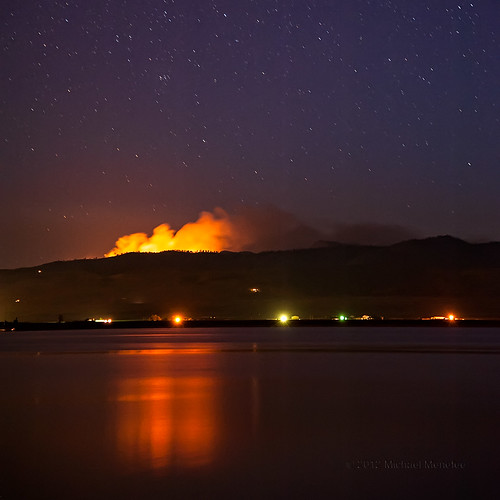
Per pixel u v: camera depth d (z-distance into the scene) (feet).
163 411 71.41
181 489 42.57
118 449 53.01
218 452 51.83
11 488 42.98
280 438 56.90
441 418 66.59
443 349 181.68
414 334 309.22
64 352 176.45
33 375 112.68
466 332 342.23
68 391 89.81
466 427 61.77
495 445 54.24
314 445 54.19
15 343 230.27
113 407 74.69
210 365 130.00
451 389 90.33
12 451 52.70
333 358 148.15
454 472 46.42
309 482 44.14
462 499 41.04
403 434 58.54
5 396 85.05
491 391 88.02
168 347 197.57
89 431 60.34
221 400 79.71
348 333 325.83
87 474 45.91
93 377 108.17
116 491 42.22
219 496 41.22
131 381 101.71
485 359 144.36
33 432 60.18
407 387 92.53
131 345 211.00
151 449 53.01
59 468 47.50
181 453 51.57
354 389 90.43
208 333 335.26
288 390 89.35
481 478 44.98
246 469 46.96
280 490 42.42
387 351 173.27
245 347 194.80
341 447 53.47
